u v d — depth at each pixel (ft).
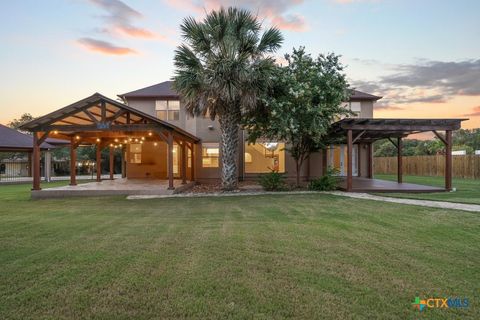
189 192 41.55
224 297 9.73
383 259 13.42
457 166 65.36
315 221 21.39
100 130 38.58
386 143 119.75
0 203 32.78
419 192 38.99
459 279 11.23
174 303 9.32
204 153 57.00
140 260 13.26
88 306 9.18
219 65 36.73
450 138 40.27
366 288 10.39
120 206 29.68
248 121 42.45
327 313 8.70
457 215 23.20
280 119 38.17
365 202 30.30
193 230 18.85
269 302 9.37
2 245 15.66
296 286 10.55
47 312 8.84
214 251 14.52
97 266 12.56
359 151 59.47
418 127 40.52
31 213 25.86
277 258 13.52
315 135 41.24
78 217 23.76
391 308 9.02
